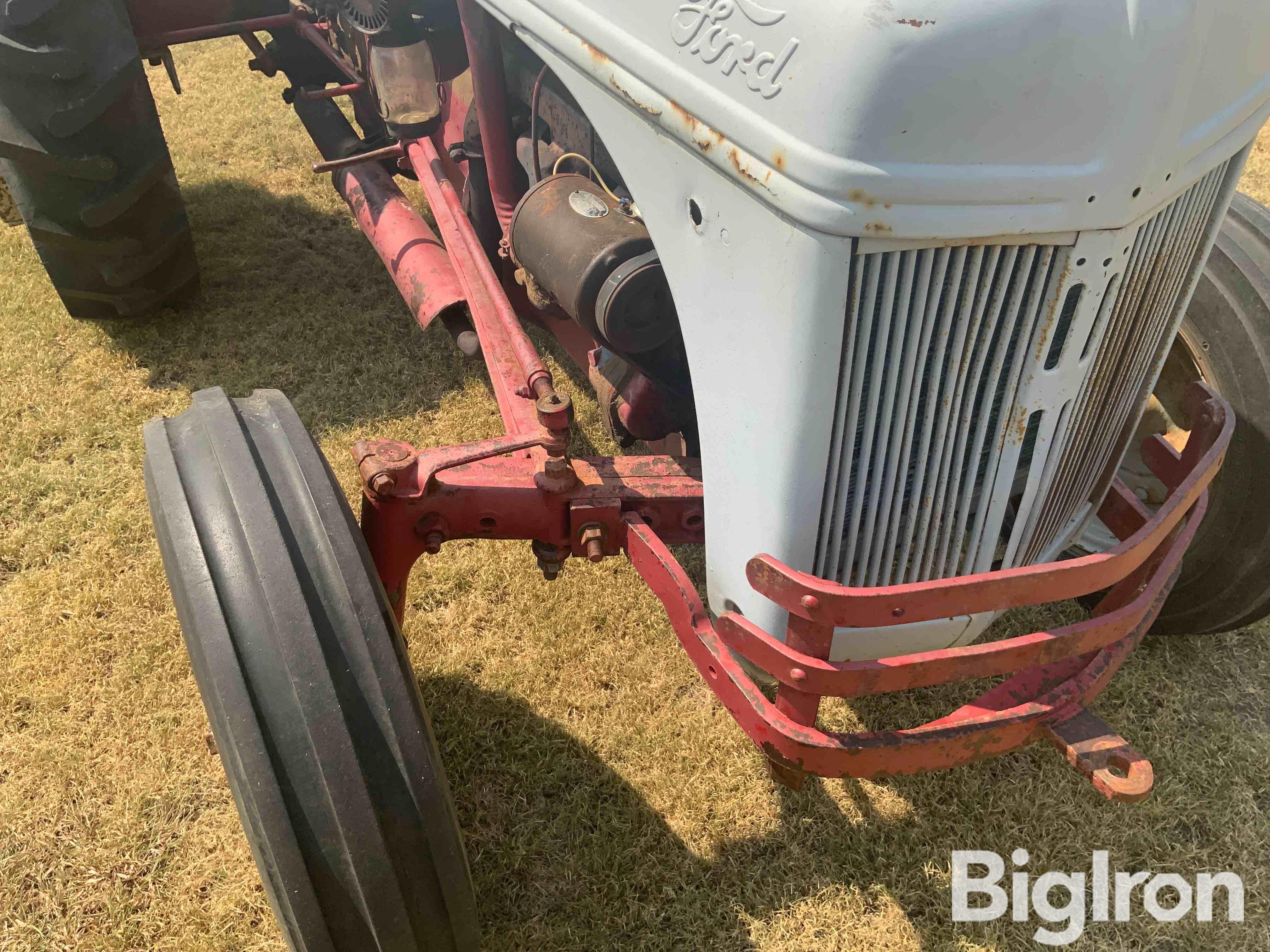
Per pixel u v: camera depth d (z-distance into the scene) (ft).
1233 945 6.08
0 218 10.80
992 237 3.91
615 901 6.21
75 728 7.17
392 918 4.44
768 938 6.07
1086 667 5.10
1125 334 4.92
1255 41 4.27
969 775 7.02
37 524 8.76
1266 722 7.52
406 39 8.09
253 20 10.50
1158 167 4.02
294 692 4.20
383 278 12.39
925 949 6.03
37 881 6.28
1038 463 5.00
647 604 8.29
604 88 4.91
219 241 12.90
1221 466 6.89
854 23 3.45
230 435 4.71
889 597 4.33
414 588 8.34
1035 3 3.49
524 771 6.95
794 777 5.12
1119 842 6.66
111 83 8.89
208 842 6.50
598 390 7.04
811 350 4.11
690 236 4.64
